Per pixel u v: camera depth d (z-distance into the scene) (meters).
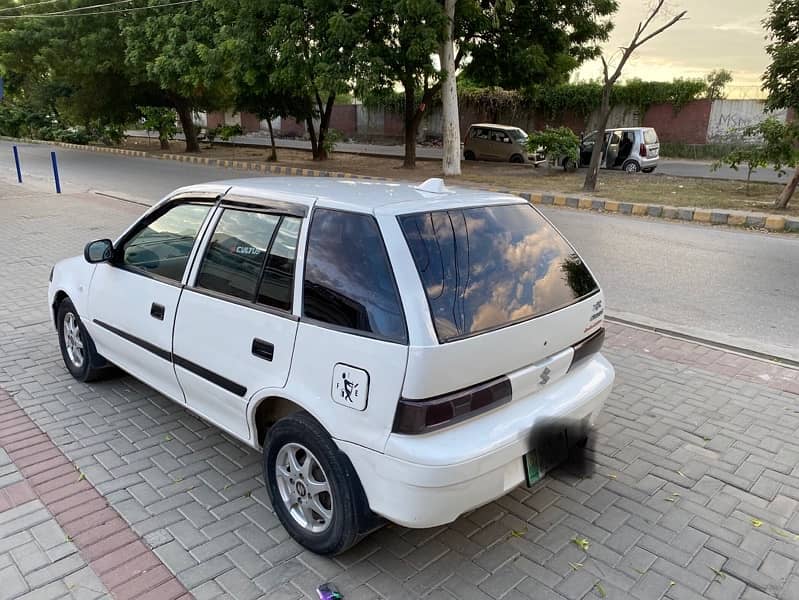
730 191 15.65
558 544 3.08
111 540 3.05
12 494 3.41
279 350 2.91
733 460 3.85
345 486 2.69
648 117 29.62
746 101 27.25
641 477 3.66
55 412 4.36
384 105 36.06
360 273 2.68
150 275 3.84
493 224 3.09
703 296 7.22
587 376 3.26
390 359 2.47
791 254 9.31
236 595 2.71
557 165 22.84
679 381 4.97
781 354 5.48
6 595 2.69
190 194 3.76
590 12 19.86
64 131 38.44
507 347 2.70
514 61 19.69
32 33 29.03
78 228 11.02
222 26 20.39
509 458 2.66
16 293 7.12
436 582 2.81
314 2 16.55
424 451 2.43
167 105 31.08
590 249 9.61
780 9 12.71
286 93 22.44
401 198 2.98
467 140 25.81
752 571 2.92
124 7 25.75
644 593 2.77
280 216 3.10
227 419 3.38
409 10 15.50
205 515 3.26
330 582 2.79
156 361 3.79
